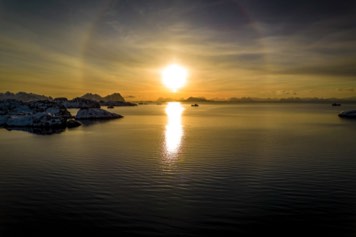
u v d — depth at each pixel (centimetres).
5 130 8056
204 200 2266
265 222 1864
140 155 4169
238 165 3488
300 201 2242
